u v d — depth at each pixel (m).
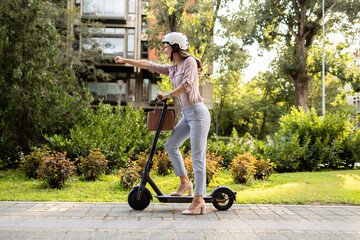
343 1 23.53
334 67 24.69
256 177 7.04
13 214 3.46
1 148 7.69
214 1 18.81
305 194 4.97
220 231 2.96
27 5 8.10
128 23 28.14
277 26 26.33
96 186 5.82
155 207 3.92
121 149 8.04
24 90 7.65
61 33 23.95
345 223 3.30
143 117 9.87
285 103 38.97
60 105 8.11
